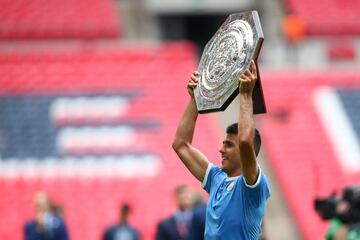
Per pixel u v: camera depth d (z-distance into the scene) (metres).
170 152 54.62
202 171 16.33
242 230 15.05
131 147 54.94
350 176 54.56
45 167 53.50
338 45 70.56
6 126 56.34
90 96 58.59
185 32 73.44
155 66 61.09
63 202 50.69
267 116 58.25
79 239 48.59
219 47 15.61
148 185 52.16
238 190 15.16
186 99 58.88
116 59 61.47
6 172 52.94
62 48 67.38
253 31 14.98
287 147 55.91
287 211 51.38
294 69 67.94
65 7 69.00
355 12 72.88
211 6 71.75
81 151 54.75
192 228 28.69
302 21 71.50
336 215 17.92
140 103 58.25
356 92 60.84
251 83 14.72
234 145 15.62
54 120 56.94
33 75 59.88
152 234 48.81
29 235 33.66
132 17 71.56
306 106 59.38
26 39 67.00
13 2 68.69
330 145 56.47
